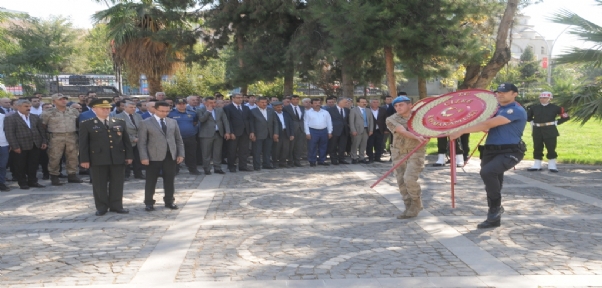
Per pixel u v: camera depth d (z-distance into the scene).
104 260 6.26
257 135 14.10
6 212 9.05
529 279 5.43
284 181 12.17
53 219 8.48
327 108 15.34
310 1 17.59
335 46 15.73
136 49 21.91
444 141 14.58
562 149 19.42
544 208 8.95
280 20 19.38
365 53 15.85
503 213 8.56
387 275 5.61
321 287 5.26
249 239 7.12
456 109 7.73
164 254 6.48
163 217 8.54
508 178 12.39
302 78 22.75
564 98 14.23
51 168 11.90
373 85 22.53
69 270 5.90
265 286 5.30
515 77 43.16
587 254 6.31
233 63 20.11
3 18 22.19
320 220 8.20
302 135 14.92
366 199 9.85
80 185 12.01
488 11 16.77
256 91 30.64
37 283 5.48
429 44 15.04
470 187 11.14
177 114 13.30
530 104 13.95
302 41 18.25
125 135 8.94
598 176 12.67
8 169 14.95
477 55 15.65
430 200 9.70
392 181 12.01
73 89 23.56
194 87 29.20
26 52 22.44
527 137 25.03
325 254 6.41
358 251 6.52
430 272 5.69
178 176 13.08
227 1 19.73
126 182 12.31
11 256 6.46
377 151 15.72
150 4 21.38
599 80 14.30
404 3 15.03
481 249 6.55
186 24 21.88
